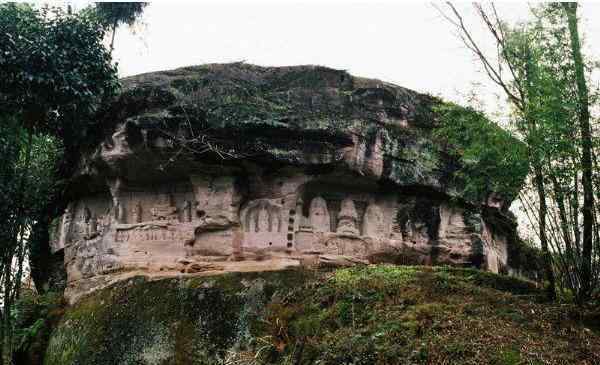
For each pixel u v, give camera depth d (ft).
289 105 55.06
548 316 43.45
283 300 49.44
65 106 54.80
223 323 49.34
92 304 55.93
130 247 57.62
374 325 43.57
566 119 43.14
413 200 58.49
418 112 59.72
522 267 68.23
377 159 55.77
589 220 43.80
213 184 55.98
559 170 43.42
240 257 54.80
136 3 73.56
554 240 45.37
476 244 58.59
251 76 57.00
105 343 51.67
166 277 53.83
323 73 57.52
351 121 55.16
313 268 53.57
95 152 58.13
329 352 42.06
